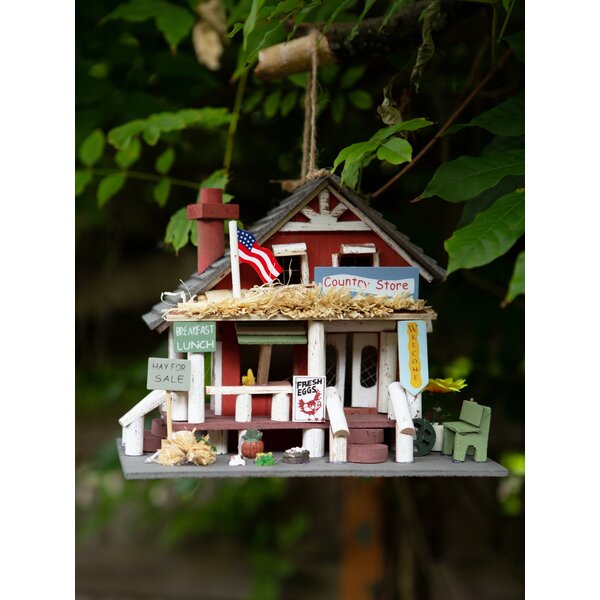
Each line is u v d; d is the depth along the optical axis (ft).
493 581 5.74
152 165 4.81
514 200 3.10
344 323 3.43
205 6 4.30
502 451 4.95
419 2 3.81
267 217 3.70
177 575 6.60
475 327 4.41
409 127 3.21
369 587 5.08
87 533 5.66
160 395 3.43
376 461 3.33
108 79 4.45
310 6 3.39
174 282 6.06
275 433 3.49
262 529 6.34
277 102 4.30
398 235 3.49
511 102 3.38
